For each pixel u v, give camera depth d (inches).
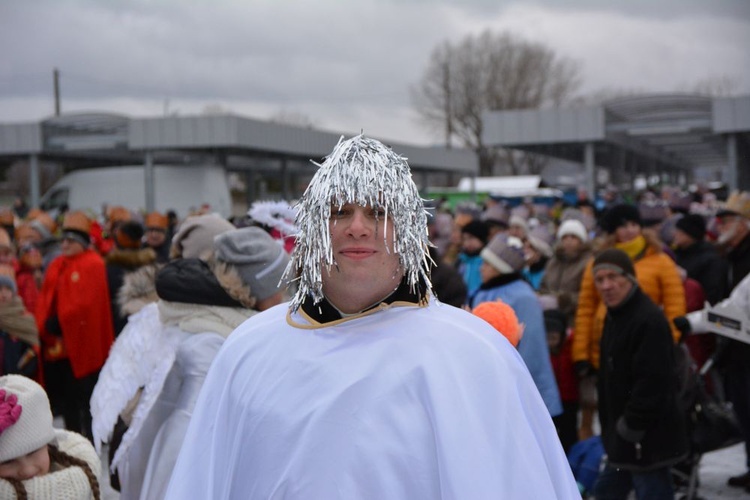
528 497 63.5
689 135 971.9
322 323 71.7
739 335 198.1
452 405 65.3
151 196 862.5
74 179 904.9
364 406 66.3
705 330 208.1
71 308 245.3
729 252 260.1
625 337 167.9
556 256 262.1
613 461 170.7
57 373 255.1
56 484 110.0
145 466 124.7
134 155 1032.2
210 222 149.4
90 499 113.8
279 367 70.7
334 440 65.9
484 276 194.9
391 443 65.2
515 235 294.7
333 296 71.8
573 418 224.4
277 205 165.8
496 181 1525.6
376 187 69.2
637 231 225.5
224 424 73.5
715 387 220.4
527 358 186.9
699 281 263.9
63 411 259.6
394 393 66.4
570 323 246.1
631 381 168.2
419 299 72.3
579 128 848.9
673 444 167.0
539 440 69.0
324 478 65.3
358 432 65.7
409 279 71.1
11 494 107.0
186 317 125.6
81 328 246.2
